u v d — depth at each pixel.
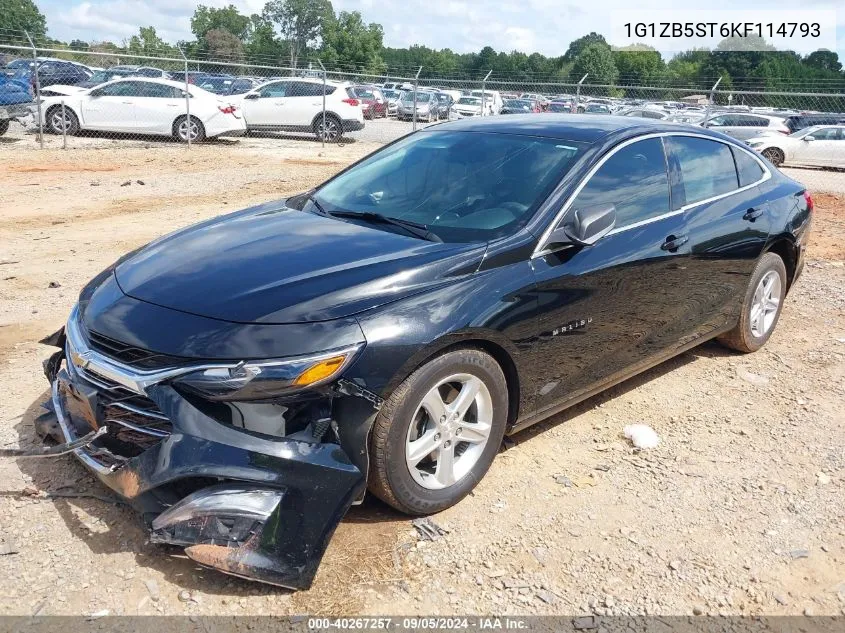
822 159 19.91
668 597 2.86
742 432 4.18
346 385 2.78
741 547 3.18
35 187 11.09
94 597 2.68
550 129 4.21
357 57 81.56
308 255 3.27
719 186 4.72
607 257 3.75
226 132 18.59
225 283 3.06
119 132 17.95
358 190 4.16
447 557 3.00
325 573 2.86
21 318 5.39
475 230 3.54
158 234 8.33
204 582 2.79
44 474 3.40
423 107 28.03
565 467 3.72
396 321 2.92
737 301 4.91
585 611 2.77
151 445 2.85
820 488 3.65
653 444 3.96
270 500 2.68
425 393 3.03
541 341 3.48
